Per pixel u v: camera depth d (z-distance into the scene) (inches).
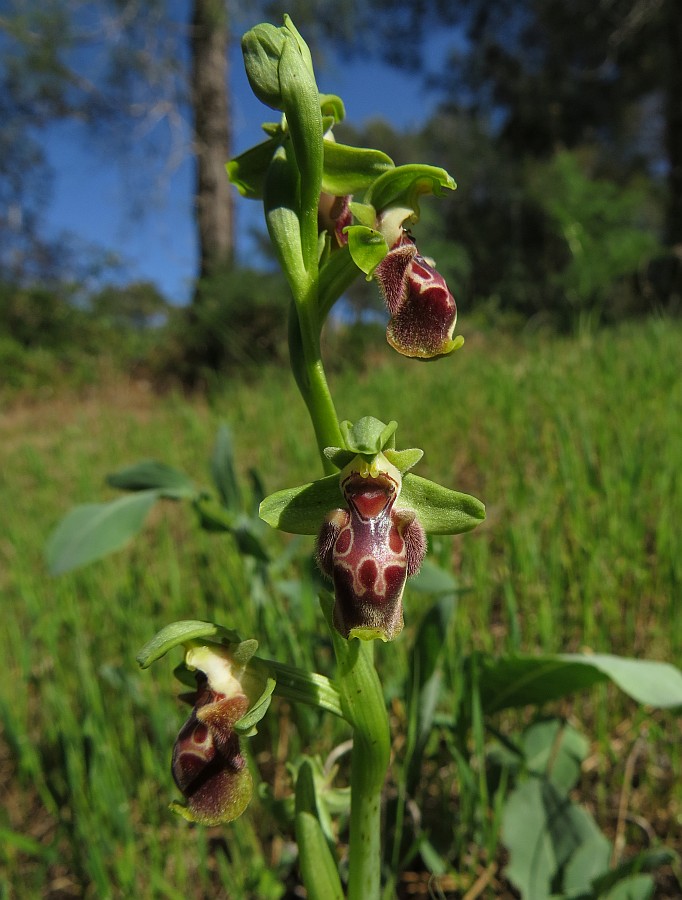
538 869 3.1
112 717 4.4
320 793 2.7
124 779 4.0
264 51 2.5
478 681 3.4
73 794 3.6
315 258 2.5
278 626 4.0
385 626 2.2
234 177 2.8
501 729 4.0
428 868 3.5
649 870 3.1
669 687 3.2
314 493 2.4
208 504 4.4
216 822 2.4
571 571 4.5
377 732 2.5
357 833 2.6
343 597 2.3
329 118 2.7
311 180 2.4
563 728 3.5
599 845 3.1
